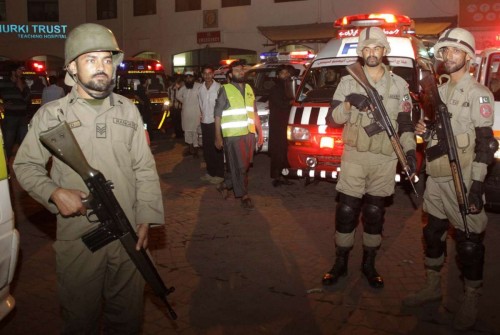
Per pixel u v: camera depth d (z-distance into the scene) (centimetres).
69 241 251
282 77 751
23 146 249
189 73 1071
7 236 288
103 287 271
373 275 425
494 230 562
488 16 1675
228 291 420
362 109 381
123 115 257
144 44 2877
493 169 551
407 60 688
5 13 3144
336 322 368
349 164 407
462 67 351
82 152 240
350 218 417
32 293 420
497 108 561
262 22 2477
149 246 525
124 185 256
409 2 2120
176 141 1412
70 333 261
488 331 354
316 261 482
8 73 1077
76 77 246
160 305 395
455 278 442
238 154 640
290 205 679
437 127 354
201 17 2650
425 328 358
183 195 741
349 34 760
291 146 694
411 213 635
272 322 369
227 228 583
